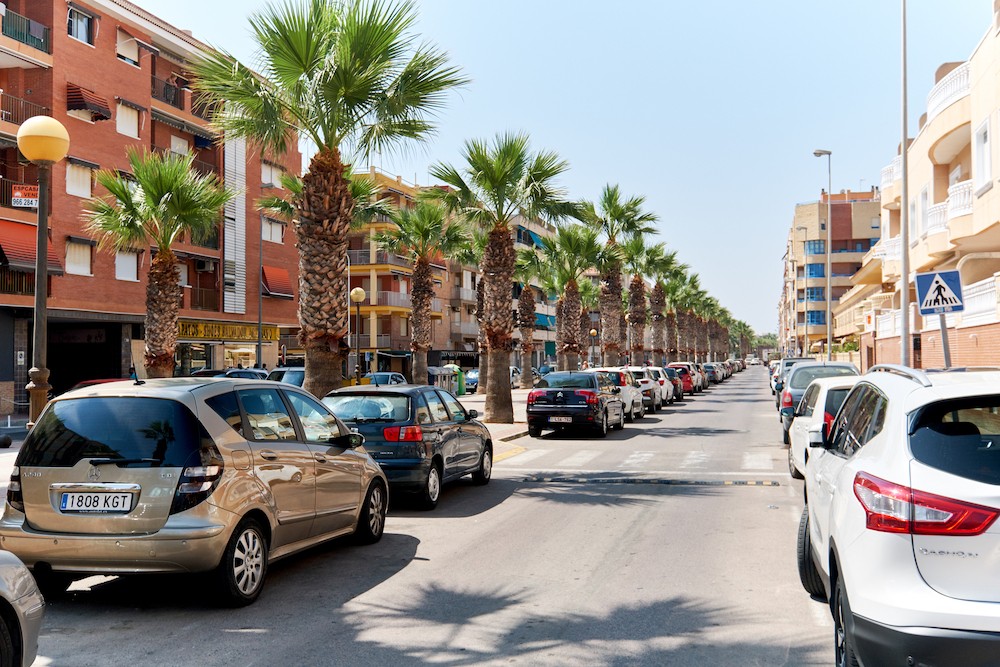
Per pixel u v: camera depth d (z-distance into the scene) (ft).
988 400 11.71
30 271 93.86
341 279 45.11
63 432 18.47
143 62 112.37
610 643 16.11
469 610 18.47
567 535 26.96
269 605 18.95
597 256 124.77
